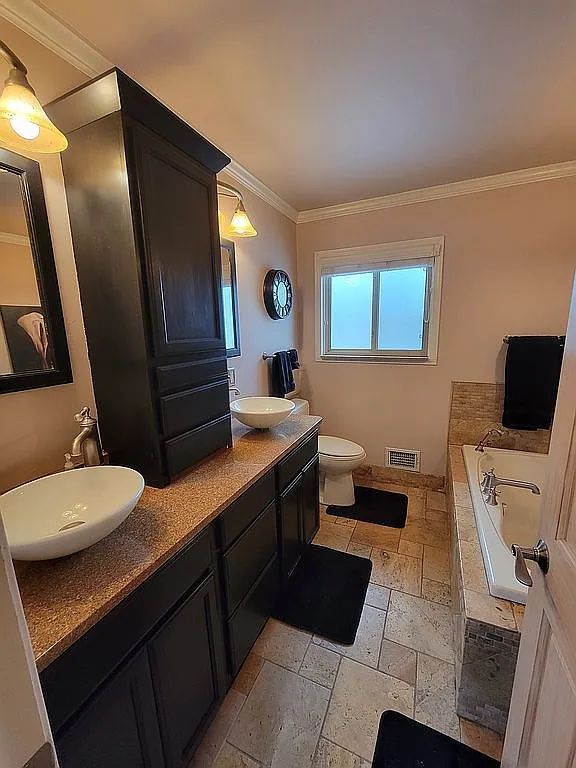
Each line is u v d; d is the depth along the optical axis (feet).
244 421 6.13
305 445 6.48
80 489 3.51
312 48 3.97
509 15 3.58
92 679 2.37
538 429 7.98
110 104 3.41
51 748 1.32
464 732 3.85
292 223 9.49
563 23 3.66
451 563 6.21
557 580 2.20
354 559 6.73
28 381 3.64
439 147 6.30
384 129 5.68
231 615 4.15
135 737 2.76
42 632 2.16
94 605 2.38
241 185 7.22
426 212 8.33
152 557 2.88
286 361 8.93
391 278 9.18
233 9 3.45
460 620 4.32
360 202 8.82
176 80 4.45
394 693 4.27
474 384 8.59
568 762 1.83
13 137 3.06
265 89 4.67
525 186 7.45
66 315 3.99
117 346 4.01
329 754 3.67
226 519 3.92
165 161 3.99
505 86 4.67
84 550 2.98
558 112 5.27
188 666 3.39
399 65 4.27
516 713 2.85
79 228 3.90
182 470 4.44
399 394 9.48
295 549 6.22
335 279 9.92
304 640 5.03
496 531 5.15
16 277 3.52
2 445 3.53
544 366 7.60
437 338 8.75
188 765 3.54
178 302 4.30
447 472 8.82
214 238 4.92
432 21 3.64
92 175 3.69
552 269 7.54
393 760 3.61
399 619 5.34
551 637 2.26
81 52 3.85
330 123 5.48
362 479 10.22
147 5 3.38
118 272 3.79
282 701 4.20
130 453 4.23
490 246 7.93
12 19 3.35
